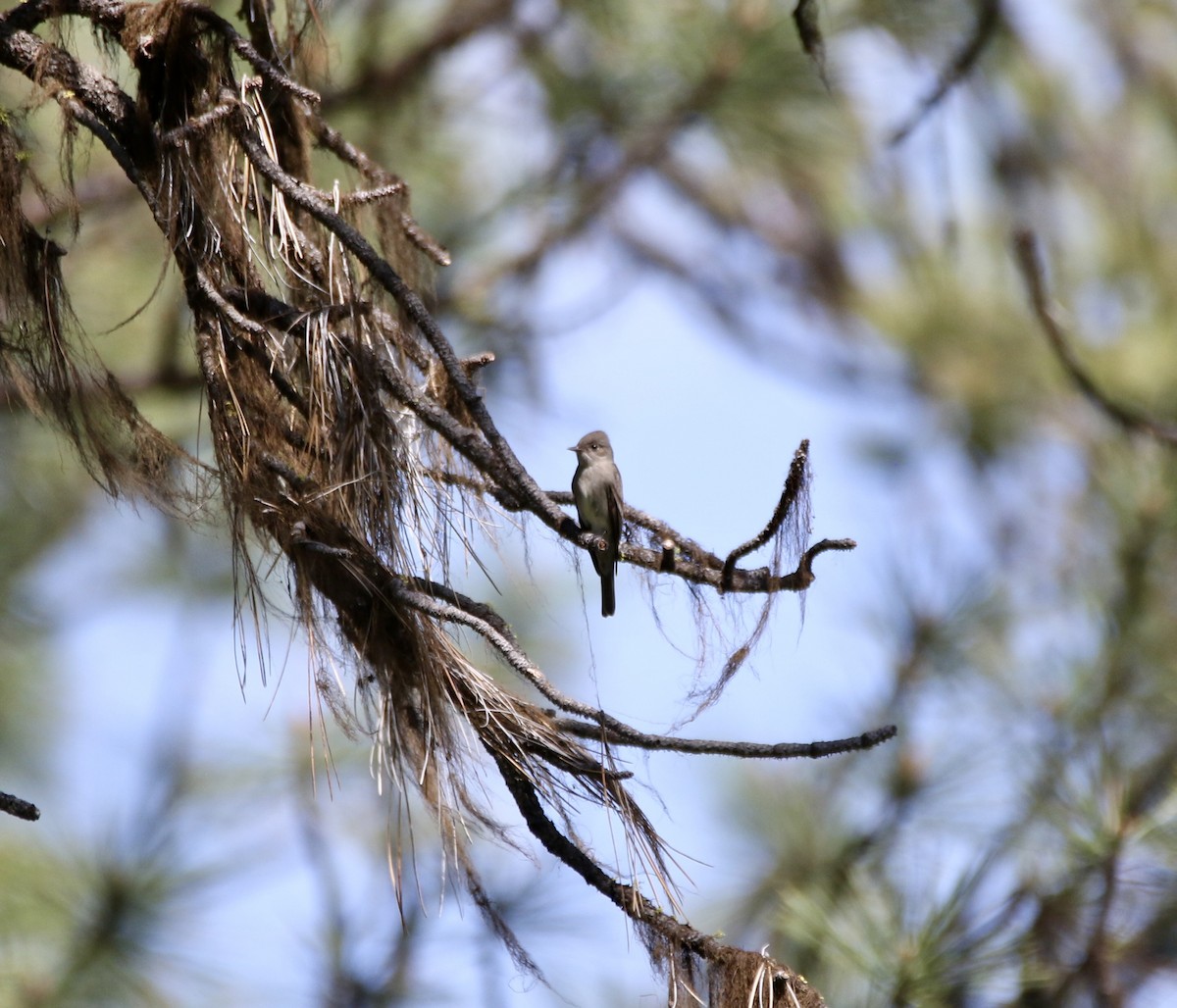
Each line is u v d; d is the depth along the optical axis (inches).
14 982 335.3
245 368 276.1
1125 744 400.2
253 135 283.6
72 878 347.9
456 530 276.1
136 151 289.1
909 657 422.9
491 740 267.7
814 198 562.9
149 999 339.0
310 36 330.3
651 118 495.8
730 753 261.7
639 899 260.1
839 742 257.8
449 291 491.8
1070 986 351.6
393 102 460.4
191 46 284.7
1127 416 480.1
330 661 265.6
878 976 350.3
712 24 482.6
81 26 346.3
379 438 266.2
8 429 464.8
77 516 495.2
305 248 287.1
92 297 450.6
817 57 384.5
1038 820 381.1
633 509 315.9
